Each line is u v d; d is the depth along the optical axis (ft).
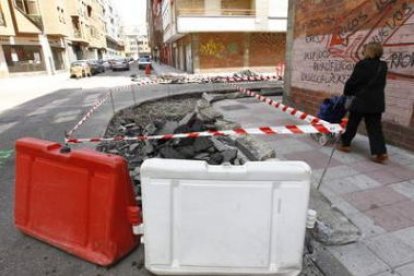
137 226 7.73
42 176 8.43
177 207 6.55
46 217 8.55
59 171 8.08
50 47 99.35
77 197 7.88
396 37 14.79
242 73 70.23
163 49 166.20
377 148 13.28
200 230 6.63
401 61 14.64
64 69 114.32
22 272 7.83
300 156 14.67
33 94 45.85
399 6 14.46
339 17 18.66
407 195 10.74
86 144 17.35
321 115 16.69
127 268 7.80
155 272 7.09
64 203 8.14
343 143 14.89
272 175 6.20
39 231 8.75
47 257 8.30
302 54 23.26
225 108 28.40
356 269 7.52
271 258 6.77
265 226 6.51
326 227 8.46
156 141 15.76
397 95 15.03
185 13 80.53
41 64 93.09
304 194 6.30
